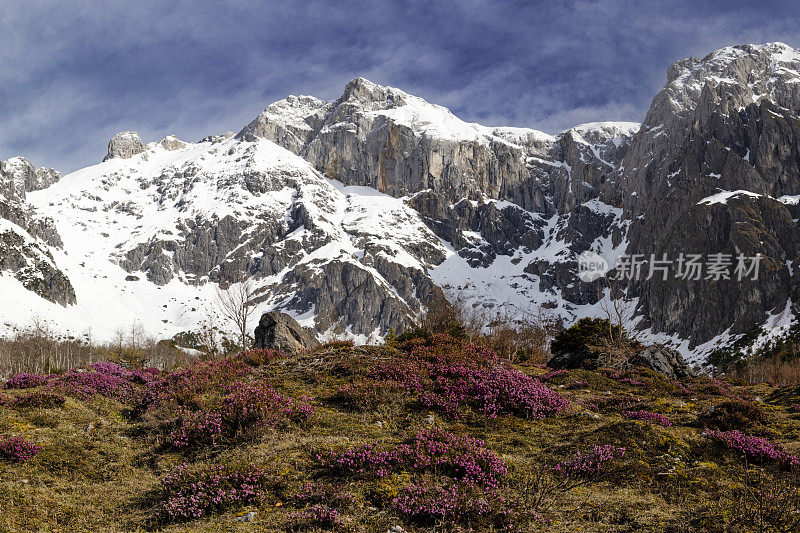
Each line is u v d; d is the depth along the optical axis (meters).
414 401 18.03
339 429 15.71
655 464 12.91
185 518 11.29
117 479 13.62
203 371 22.52
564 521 10.41
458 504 10.57
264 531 10.28
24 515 10.93
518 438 15.42
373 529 10.16
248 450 14.27
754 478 12.09
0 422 16.34
